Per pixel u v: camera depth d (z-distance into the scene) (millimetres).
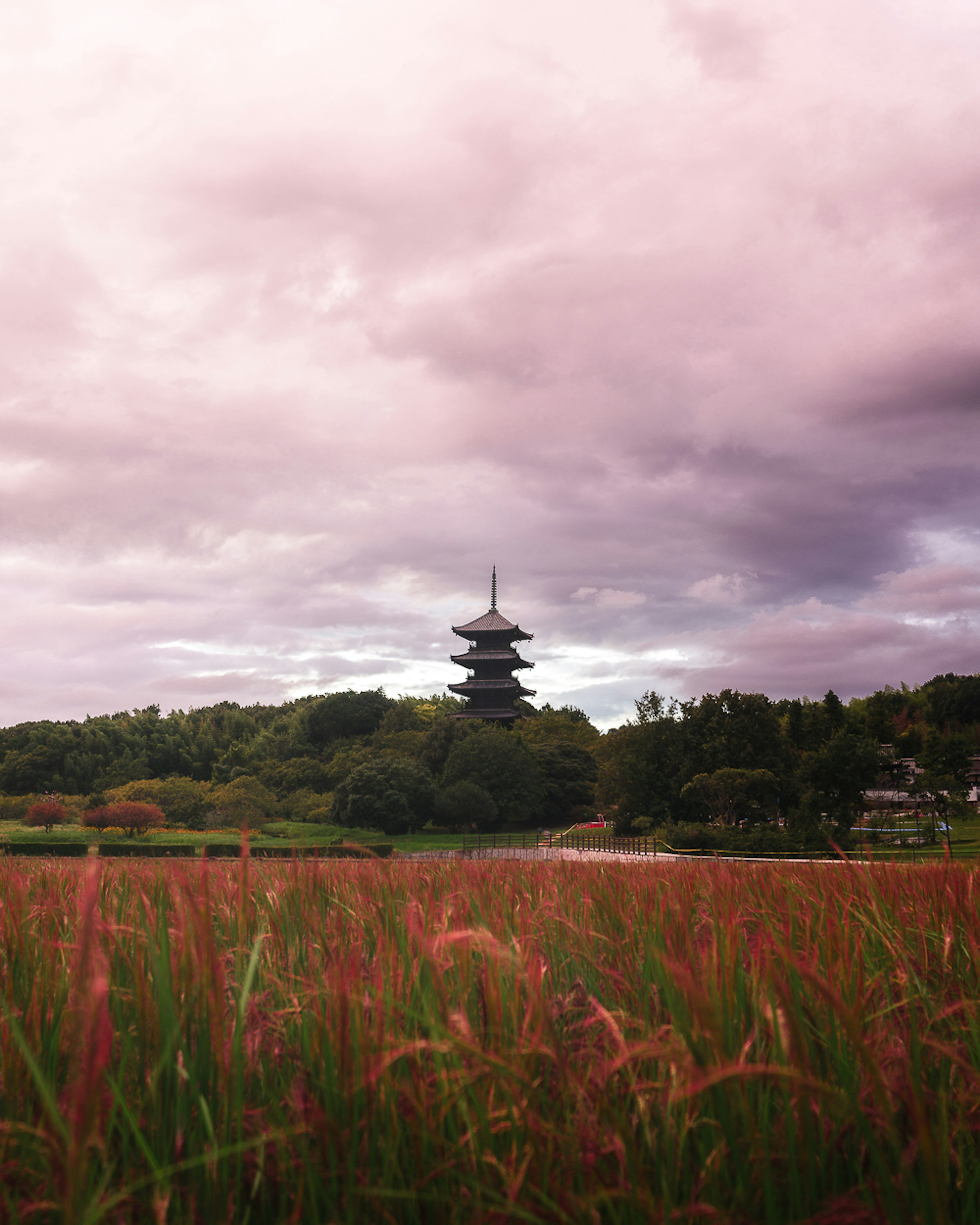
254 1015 2889
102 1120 2213
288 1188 2146
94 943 2094
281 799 111000
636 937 3816
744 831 61250
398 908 4020
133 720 151375
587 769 113250
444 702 166250
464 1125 2303
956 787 60188
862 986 2920
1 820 86062
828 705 91875
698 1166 2213
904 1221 1905
